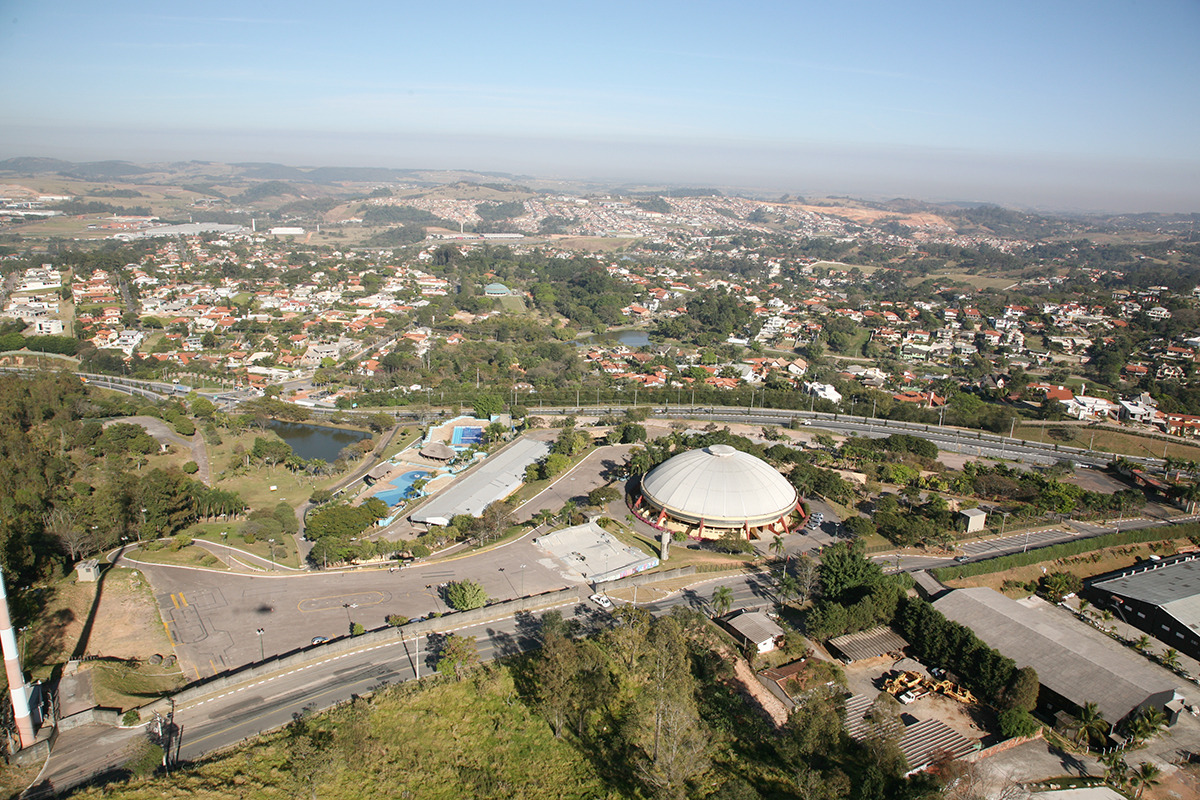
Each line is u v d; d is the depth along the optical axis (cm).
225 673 11819
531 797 9406
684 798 9100
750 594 14962
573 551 16600
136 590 14238
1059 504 18725
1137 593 14762
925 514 18650
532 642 12962
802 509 18888
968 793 9306
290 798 9106
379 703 11081
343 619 13600
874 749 9700
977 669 11900
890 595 13562
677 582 15362
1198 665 13275
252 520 17600
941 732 10850
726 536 17512
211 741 10200
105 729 10200
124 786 8988
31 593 13350
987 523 18512
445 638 13000
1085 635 13388
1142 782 9912
